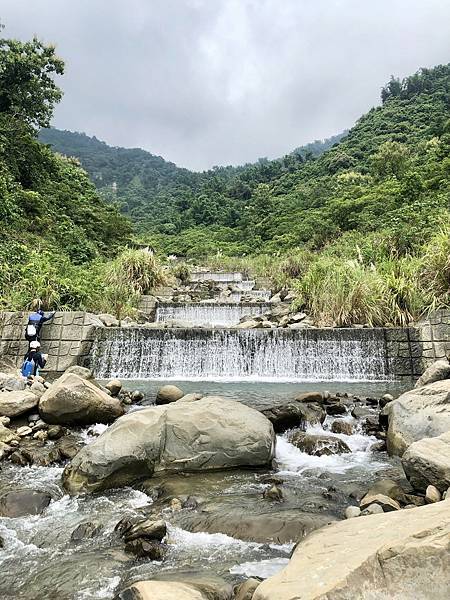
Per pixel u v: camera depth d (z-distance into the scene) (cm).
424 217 1455
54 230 1708
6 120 1877
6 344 886
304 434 505
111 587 250
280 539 297
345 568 190
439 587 163
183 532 311
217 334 899
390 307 963
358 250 1256
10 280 1048
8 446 485
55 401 555
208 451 426
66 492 385
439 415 447
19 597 245
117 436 413
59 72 2036
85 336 913
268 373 880
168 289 1490
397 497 342
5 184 1469
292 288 1452
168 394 650
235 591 235
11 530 321
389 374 845
